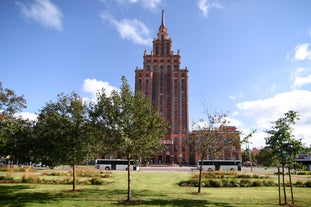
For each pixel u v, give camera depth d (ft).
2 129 69.87
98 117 60.49
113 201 57.31
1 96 68.64
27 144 79.30
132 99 60.59
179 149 416.46
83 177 128.26
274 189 87.30
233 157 329.93
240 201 60.18
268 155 56.39
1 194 66.80
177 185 97.55
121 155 61.46
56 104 76.69
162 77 481.46
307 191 82.69
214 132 75.10
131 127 58.65
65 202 54.85
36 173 147.02
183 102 459.32
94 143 70.44
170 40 514.27
